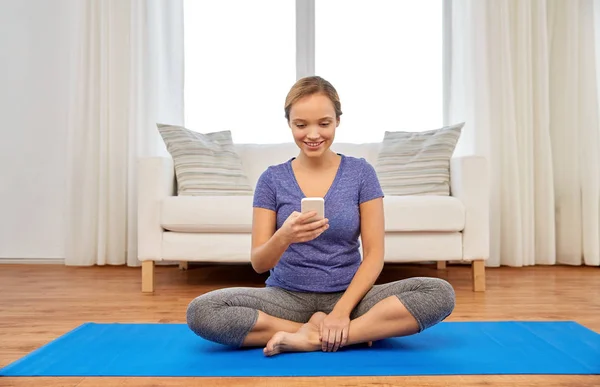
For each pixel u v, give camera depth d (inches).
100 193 130.6
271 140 139.6
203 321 52.5
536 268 126.3
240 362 50.1
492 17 131.6
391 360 50.6
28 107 138.6
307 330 53.8
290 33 140.2
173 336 60.8
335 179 59.1
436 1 140.0
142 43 130.7
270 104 139.7
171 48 133.3
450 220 95.4
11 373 47.5
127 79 132.6
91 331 63.4
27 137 138.5
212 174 112.0
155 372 47.5
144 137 130.5
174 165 113.2
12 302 85.4
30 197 138.1
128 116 131.5
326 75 139.9
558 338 59.4
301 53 138.6
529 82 131.1
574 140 132.0
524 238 130.0
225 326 52.5
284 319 56.0
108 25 132.6
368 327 52.7
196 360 51.0
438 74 139.6
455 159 104.5
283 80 140.0
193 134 117.1
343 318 52.8
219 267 131.6
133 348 55.7
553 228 130.9
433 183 108.4
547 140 131.1
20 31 138.6
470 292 94.5
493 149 130.5
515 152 129.3
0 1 138.7
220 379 45.8
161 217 97.0
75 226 131.9
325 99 55.0
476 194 97.0
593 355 52.6
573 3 131.6
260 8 140.2
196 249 96.8
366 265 56.4
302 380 45.3
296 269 57.4
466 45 133.2
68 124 133.9
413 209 95.3
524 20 131.1
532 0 132.6
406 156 114.4
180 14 133.8
